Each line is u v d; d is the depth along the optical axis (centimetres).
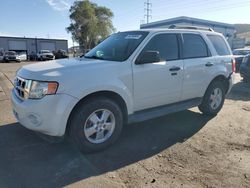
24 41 5597
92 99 372
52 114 339
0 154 372
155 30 452
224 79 575
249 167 341
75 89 345
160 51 448
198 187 294
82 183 301
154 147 404
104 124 387
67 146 399
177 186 295
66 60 439
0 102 684
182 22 2989
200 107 564
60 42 6031
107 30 5719
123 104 410
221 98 579
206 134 462
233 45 3712
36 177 312
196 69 500
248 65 1022
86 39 5497
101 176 317
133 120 419
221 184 300
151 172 327
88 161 355
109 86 373
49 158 361
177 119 547
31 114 345
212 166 342
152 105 447
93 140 380
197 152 386
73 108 353
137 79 408
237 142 425
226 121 538
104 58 432
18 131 461
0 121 518
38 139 426
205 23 3238
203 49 528
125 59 405
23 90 362
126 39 455
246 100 752
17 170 328
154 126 502
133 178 312
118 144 413
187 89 494
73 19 5447
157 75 433
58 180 307
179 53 478
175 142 424
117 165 345
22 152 378
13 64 2828
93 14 5503
